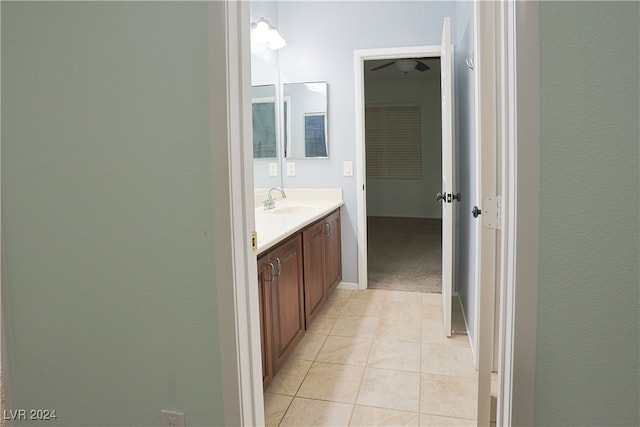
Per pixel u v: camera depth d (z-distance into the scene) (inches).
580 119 40.2
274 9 146.6
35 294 56.8
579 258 41.2
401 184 313.0
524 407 43.4
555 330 42.2
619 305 40.8
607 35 39.4
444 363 96.6
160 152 50.9
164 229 51.6
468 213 112.0
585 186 40.6
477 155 85.6
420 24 139.7
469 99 107.4
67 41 52.7
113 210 53.1
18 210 56.2
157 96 50.5
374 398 83.0
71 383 56.9
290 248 95.7
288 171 153.2
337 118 147.8
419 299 141.3
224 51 47.4
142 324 53.6
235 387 50.7
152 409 54.5
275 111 147.5
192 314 51.8
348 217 150.3
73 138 53.6
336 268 142.3
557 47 40.2
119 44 51.2
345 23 144.6
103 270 54.2
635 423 41.5
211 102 48.2
